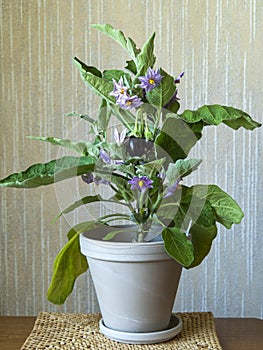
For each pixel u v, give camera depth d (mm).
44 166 995
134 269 958
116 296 983
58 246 1367
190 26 1331
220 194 1051
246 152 1347
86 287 1371
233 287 1370
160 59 1337
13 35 1333
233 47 1333
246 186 1352
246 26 1329
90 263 1007
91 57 1338
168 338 1011
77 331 1062
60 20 1330
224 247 1364
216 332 1142
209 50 1334
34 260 1372
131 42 1023
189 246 959
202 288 1372
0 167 1353
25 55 1336
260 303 1371
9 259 1372
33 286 1377
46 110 1344
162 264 968
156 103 986
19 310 1382
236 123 1066
